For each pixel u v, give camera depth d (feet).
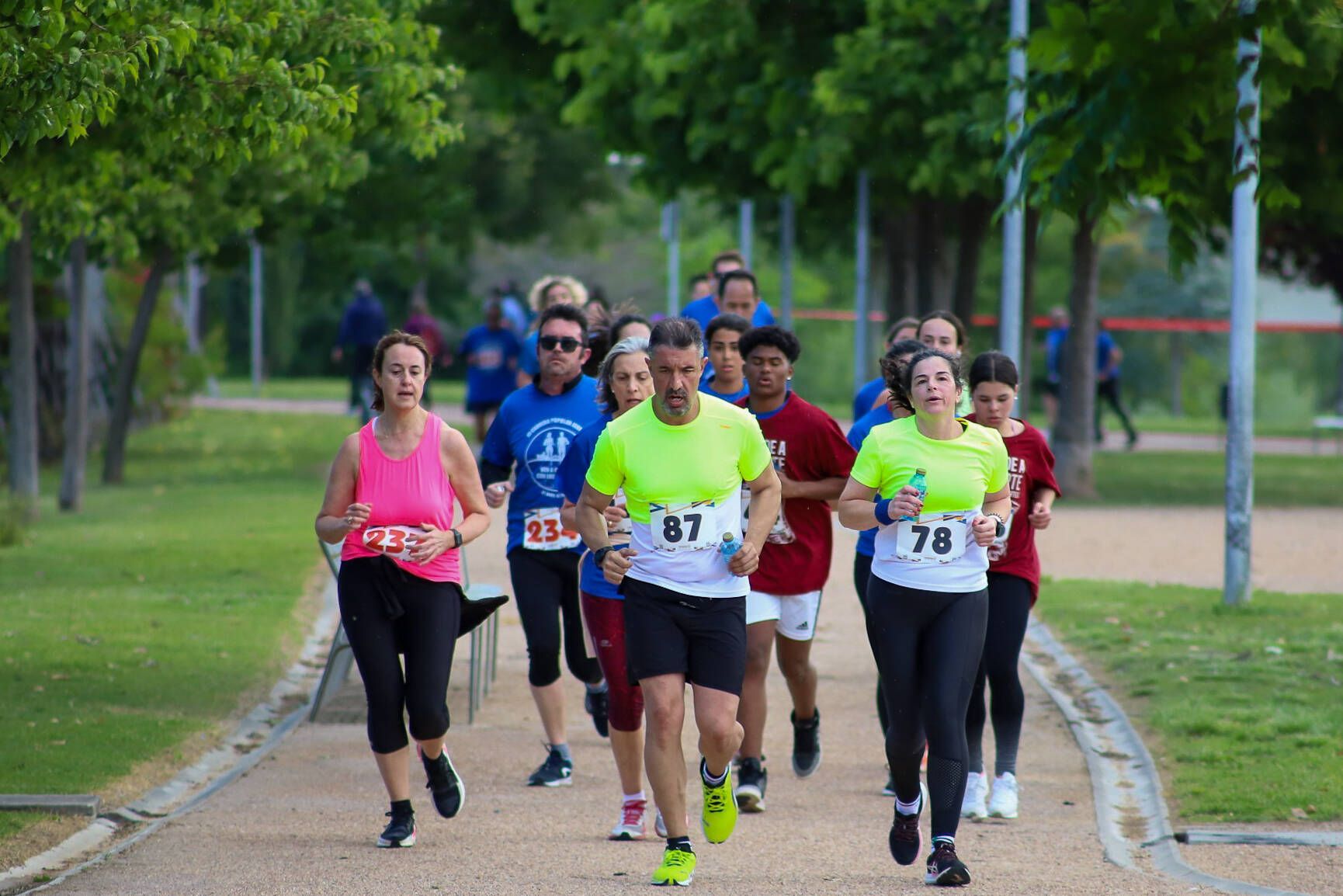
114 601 158.81
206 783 99.25
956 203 285.02
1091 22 98.22
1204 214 107.76
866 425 95.20
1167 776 97.86
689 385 74.28
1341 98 182.70
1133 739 108.17
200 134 106.11
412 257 453.17
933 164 233.14
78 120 81.46
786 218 348.79
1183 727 108.17
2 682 120.78
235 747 108.68
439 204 313.12
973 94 230.68
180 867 77.10
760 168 254.68
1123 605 159.74
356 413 434.71
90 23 84.48
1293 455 385.50
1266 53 103.55
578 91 303.89
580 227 619.67
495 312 273.54
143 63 93.25
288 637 144.97
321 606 162.20
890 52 230.68
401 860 79.15
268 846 82.02
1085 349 268.21
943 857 73.92
